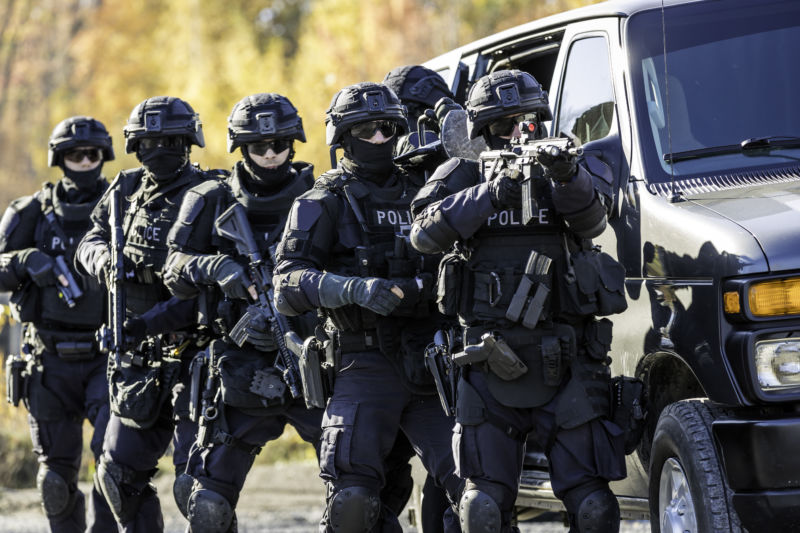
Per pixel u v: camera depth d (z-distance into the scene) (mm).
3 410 38656
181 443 17375
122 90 122250
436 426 15109
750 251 12812
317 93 77812
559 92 17625
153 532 18484
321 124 75000
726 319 12953
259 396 16203
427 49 85250
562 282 13461
